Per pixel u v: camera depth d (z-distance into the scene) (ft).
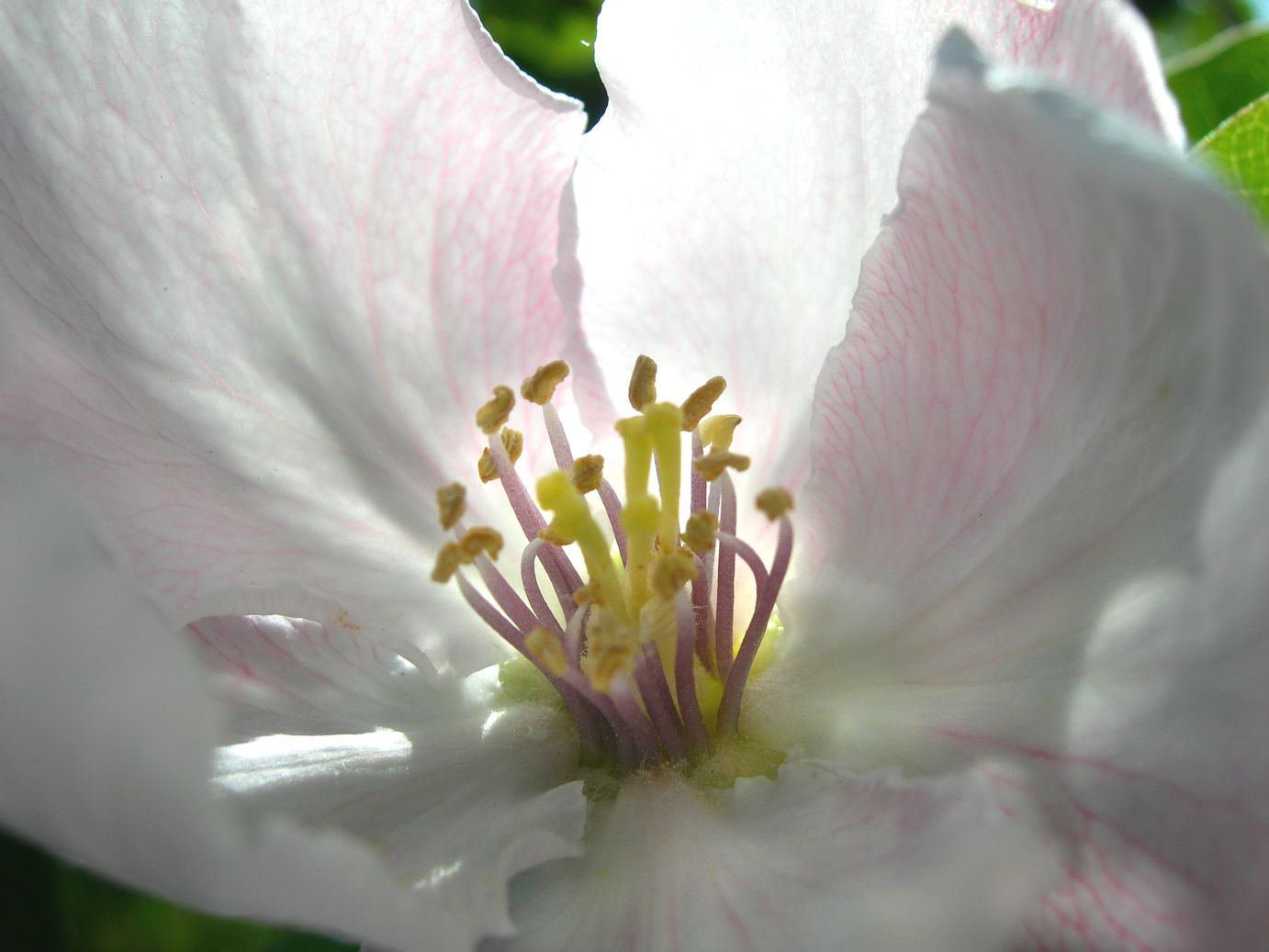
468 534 0.19
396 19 0.19
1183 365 0.15
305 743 0.18
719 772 0.19
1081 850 0.16
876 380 0.18
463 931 0.15
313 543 0.19
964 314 0.17
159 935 0.23
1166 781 0.16
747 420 0.20
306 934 0.21
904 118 0.19
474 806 0.18
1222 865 0.15
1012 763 0.17
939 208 0.17
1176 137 0.17
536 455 0.20
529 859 0.17
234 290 0.19
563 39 0.29
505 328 0.20
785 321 0.20
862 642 0.19
